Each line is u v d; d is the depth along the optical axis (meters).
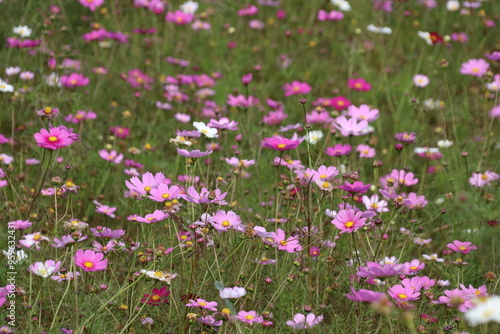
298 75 8.83
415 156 6.91
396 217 5.41
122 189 5.79
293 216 4.85
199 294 4.25
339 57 9.50
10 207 5.21
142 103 7.50
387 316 3.96
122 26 9.10
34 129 6.12
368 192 6.05
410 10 10.54
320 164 5.47
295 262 4.19
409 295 3.79
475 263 5.14
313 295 4.35
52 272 3.83
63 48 7.46
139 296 4.11
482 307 3.01
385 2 10.00
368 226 4.62
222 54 9.08
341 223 4.09
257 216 4.70
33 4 8.81
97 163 6.12
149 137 6.95
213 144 5.89
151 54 8.82
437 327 4.25
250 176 6.04
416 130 7.39
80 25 9.26
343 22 10.42
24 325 3.94
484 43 9.55
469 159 6.70
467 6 9.38
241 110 6.82
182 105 7.72
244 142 6.55
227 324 3.82
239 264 4.45
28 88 6.62
